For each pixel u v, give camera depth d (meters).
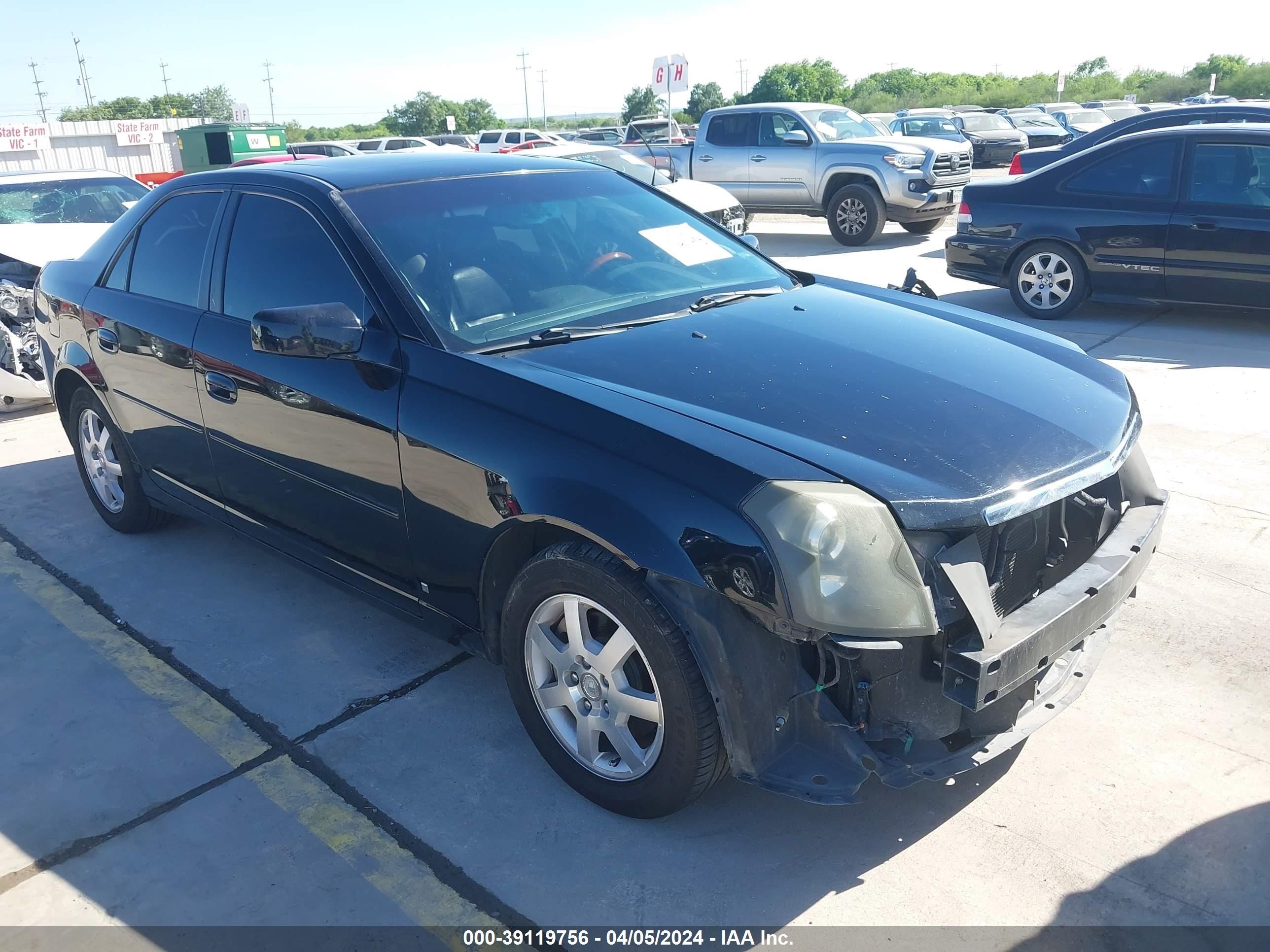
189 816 2.77
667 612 2.33
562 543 2.54
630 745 2.58
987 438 2.46
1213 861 2.45
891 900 2.37
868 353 2.88
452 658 3.56
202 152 26.97
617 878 2.48
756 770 2.32
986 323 3.38
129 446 4.21
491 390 2.69
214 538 4.66
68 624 3.88
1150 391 6.10
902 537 2.16
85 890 2.51
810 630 2.16
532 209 3.51
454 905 2.42
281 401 3.23
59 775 2.97
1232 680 3.20
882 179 13.04
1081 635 2.42
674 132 26.02
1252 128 7.18
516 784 2.85
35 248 6.99
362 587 3.29
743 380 2.66
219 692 3.38
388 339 2.93
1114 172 7.76
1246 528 4.23
